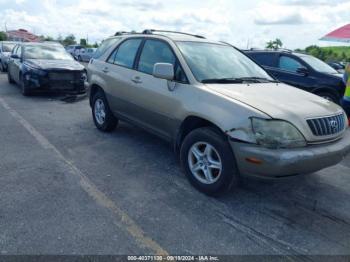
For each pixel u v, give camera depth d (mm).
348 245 2906
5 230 2848
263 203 3592
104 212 3229
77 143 5312
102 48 6125
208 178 3637
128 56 5207
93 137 5676
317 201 3709
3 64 15633
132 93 4809
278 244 2875
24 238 2754
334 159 3418
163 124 4320
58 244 2701
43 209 3225
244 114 3238
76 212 3199
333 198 3803
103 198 3508
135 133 6004
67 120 6844
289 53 8922
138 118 4891
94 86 6016
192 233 2963
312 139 3252
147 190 3750
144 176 4133
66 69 9227
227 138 3377
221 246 2807
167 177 4129
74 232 2873
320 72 8227
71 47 37750
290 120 3184
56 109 7898
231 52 4922
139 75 4730
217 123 3391
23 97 9273
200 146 3748
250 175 3246
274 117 3139
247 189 3896
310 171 3271
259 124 3137
